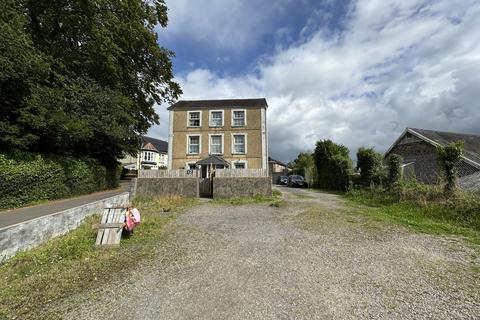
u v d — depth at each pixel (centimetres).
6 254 429
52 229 560
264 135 2262
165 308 284
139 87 1784
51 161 1062
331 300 298
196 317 265
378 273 373
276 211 929
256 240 552
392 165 1216
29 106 894
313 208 988
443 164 911
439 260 423
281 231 630
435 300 296
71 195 1203
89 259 441
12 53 774
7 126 830
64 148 1230
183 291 324
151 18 1638
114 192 1470
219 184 1344
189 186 1365
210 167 2123
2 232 422
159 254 465
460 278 354
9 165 838
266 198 1279
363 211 902
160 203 1100
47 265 415
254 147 2252
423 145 1798
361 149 1594
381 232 607
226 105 2336
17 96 861
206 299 303
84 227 656
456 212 731
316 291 320
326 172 2283
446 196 846
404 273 373
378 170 1438
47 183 1032
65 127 1003
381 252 465
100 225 534
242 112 2327
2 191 816
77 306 292
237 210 959
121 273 383
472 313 267
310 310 277
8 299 308
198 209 984
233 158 2250
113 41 1371
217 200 1237
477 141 1894
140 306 289
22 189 898
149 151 5244
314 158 2538
